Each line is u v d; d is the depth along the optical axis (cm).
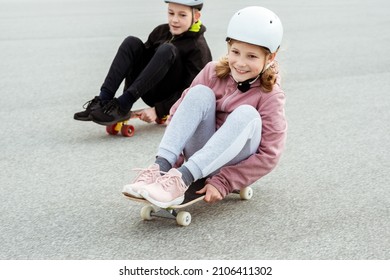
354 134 571
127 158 505
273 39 380
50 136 565
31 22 1328
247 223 383
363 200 420
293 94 723
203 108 384
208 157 371
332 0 1881
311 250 349
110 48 1010
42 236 364
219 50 959
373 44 1069
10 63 902
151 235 366
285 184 449
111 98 548
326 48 1029
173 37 564
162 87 570
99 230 372
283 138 395
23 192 432
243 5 1688
